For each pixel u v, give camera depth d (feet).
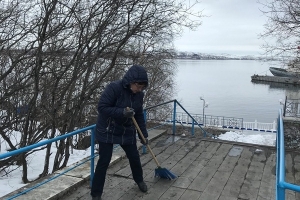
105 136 11.66
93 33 21.08
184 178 14.93
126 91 11.45
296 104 29.53
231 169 16.33
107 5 20.66
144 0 20.97
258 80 323.78
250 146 20.71
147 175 15.23
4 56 21.11
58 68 22.40
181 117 101.45
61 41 21.43
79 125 27.76
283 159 7.93
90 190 13.44
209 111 188.44
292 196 13.32
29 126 23.84
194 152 19.25
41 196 12.06
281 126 12.47
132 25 21.93
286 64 39.09
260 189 13.85
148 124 54.29
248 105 205.46
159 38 26.09
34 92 20.90
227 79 400.26
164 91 70.74
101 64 25.22
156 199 12.73
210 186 14.07
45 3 18.67
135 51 27.35
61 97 21.67
